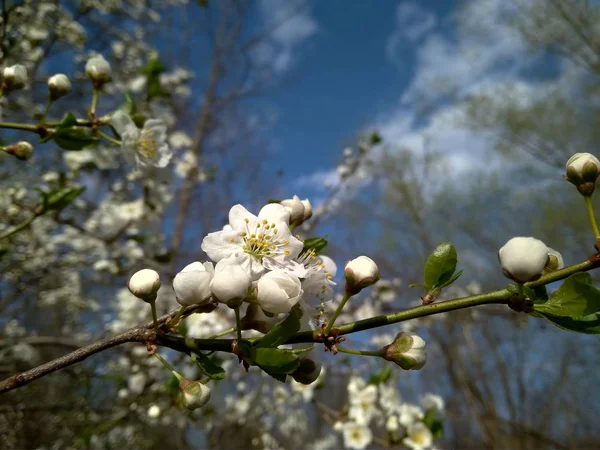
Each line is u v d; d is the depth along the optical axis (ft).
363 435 0.93
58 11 0.96
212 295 0.29
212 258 0.34
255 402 1.37
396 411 0.97
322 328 0.31
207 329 0.96
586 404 3.04
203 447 1.31
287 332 0.29
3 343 0.93
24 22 0.83
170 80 1.39
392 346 0.32
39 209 0.57
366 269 0.31
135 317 1.13
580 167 0.32
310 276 0.34
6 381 0.30
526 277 0.28
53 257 1.12
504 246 0.29
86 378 1.04
